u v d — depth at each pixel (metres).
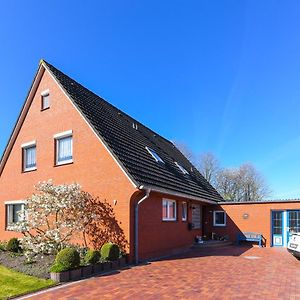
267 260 15.02
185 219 20.02
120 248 13.87
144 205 14.97
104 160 15.05
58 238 12.91
